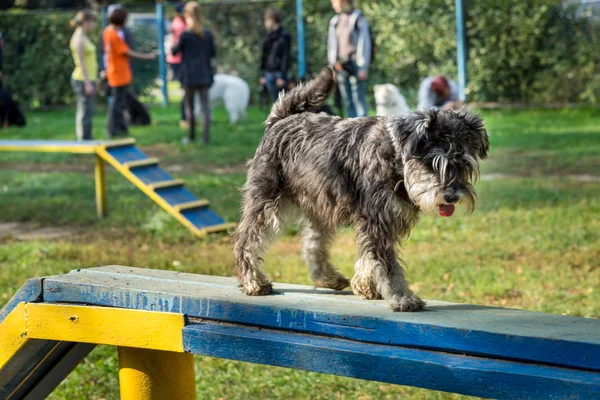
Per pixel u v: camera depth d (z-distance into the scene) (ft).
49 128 68.08
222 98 67.67
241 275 15.02
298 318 12.91
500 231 31.09
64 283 14.85
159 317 13.42
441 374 11.18
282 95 16.35
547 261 27.17
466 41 65.36
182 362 14.30
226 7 78.38
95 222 35.45
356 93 50.34
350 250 29.63
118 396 18.97
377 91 47.96
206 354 13.07
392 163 13.87
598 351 10.59
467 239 30.35
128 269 16.43
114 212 36.81
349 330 12.49
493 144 51.67
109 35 56.85
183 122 66.13
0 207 38.70
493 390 10.83
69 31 82.58
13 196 41.27
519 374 10.66
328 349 12.05
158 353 14.03
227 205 37.42
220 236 31.96
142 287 14.56
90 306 14.40
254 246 15.25
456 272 26.21
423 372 11.32
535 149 49.83
